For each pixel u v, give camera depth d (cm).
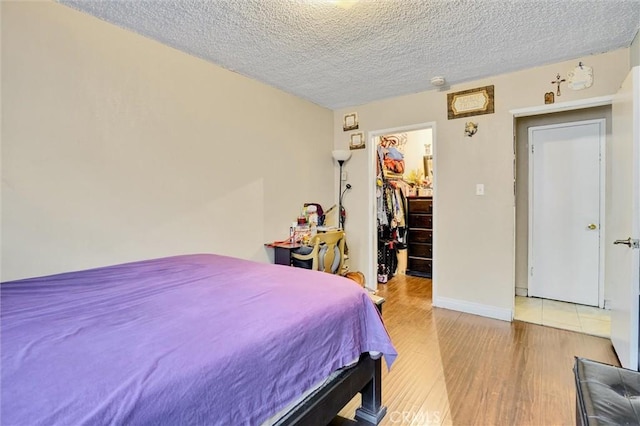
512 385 208
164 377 86
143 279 175
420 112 370
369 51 266
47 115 197
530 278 393
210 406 91
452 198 350
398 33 237
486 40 249
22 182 188
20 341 101
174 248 264
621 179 235
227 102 304
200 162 282
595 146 353
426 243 490
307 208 389
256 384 105
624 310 223
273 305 138
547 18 218
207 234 289
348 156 422
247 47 260
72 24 205
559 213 374
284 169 367
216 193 296
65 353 94
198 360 95
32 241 193
